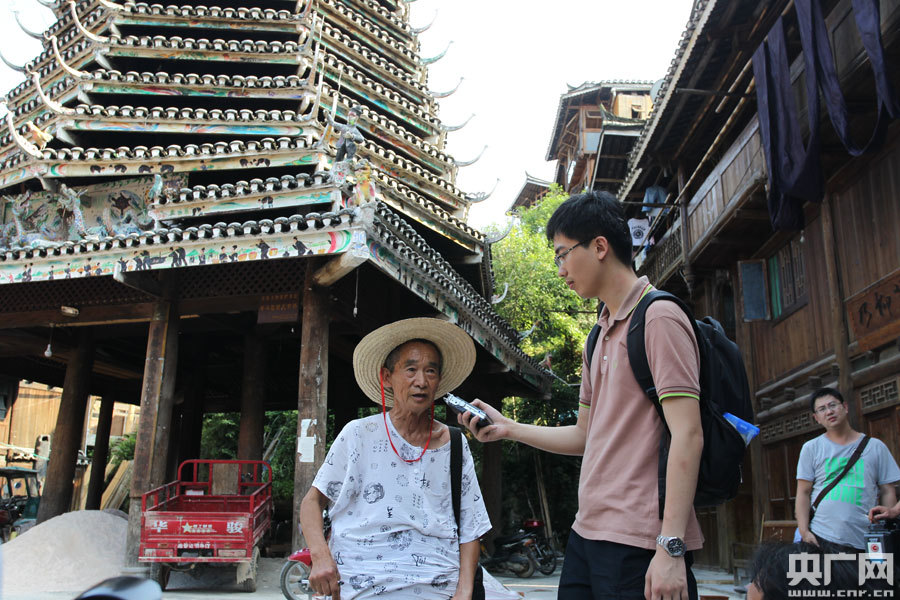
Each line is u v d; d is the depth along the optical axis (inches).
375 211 349.7
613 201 105.2
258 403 450.6
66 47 566.6
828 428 185.3
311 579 102.6
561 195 1259.2
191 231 350.0
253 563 321.7
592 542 92.7
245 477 433.7
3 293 425.4
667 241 546.6
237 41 548.4
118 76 482.3
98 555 355.6
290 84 487.2
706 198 455.5
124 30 547.8
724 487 89.0
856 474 176.2
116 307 397.7
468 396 576.1
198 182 467.2
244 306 376.5
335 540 106.6
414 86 621.3
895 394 286.5
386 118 545.3
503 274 927.7
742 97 402.9
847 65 293.3
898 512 159.9
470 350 120.9
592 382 103.0
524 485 727.7
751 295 430.3
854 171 323.3
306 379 345.4
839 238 336.8
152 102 510.6
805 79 303.7
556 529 718.5
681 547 82.5
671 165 567.5
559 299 942.4
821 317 354.9
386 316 442.6
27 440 1005.2
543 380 655.8
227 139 498.6
